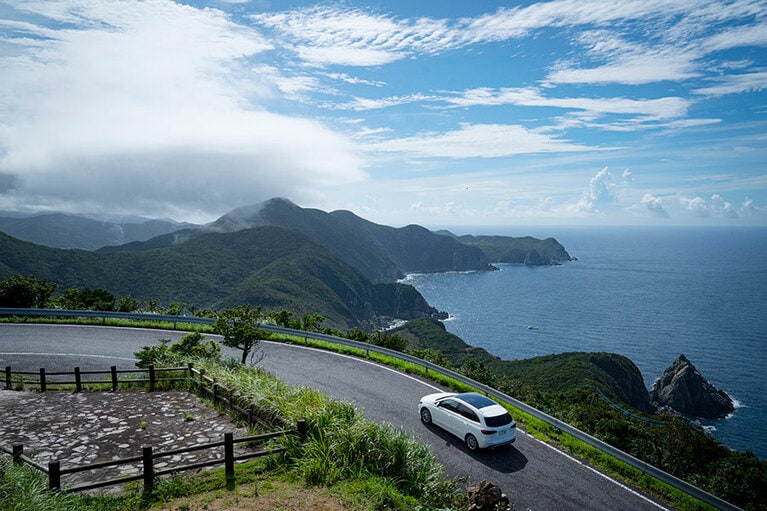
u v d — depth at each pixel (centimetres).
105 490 880
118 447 1120
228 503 825
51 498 731
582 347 16025
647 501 1234
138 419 1312
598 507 1186
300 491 888
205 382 1530
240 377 1455
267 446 1057
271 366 2289
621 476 1363
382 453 1049
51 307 3353
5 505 691
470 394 1586
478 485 1054
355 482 939
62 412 1370
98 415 1342
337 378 2117
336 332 3347
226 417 1328
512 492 1224
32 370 2064
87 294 3534
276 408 1186
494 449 1471
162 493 841
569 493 1244
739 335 17250
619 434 1939
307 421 1080
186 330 3009
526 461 1415
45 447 1117
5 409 1392
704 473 1739
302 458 989
